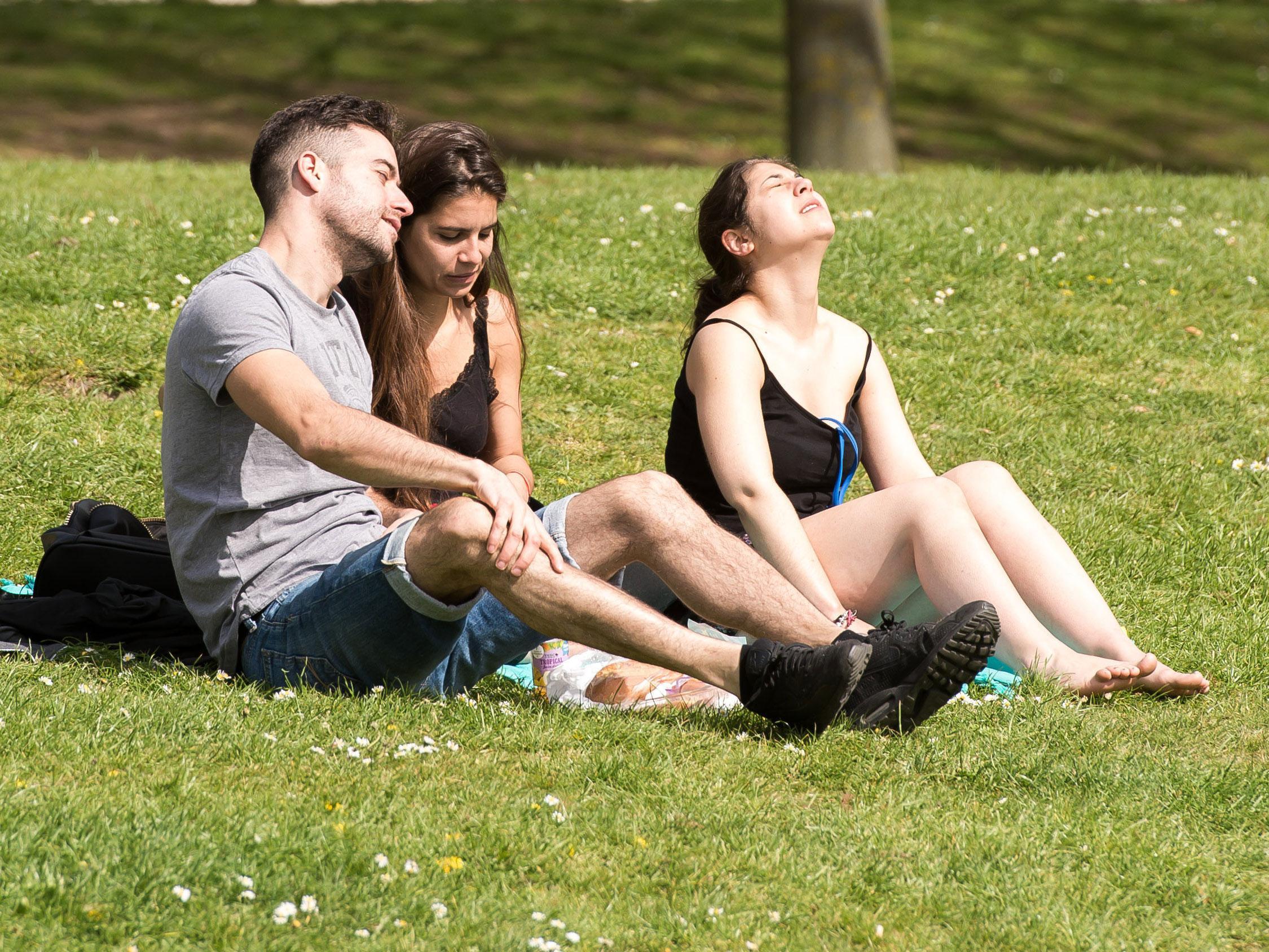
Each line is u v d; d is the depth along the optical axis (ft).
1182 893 34.47
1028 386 88.84
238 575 43.88
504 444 56.65
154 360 81.82
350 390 45.37
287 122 44.88
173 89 247.91
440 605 41.47
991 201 123.13
